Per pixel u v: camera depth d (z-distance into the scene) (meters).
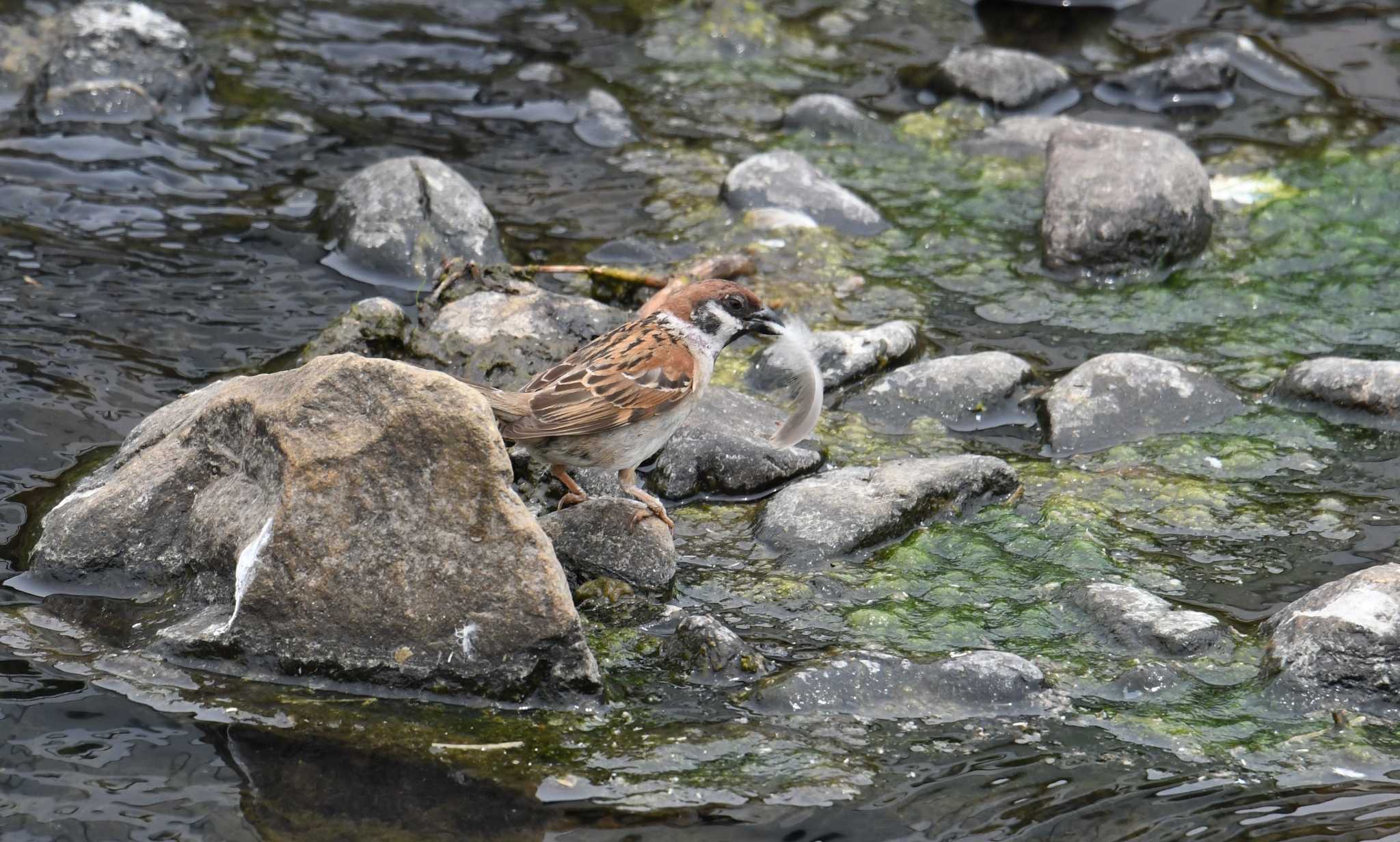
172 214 15.11
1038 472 11.62
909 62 19.28
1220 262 15.02
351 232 14.41
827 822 7.80
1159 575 10.27
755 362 13.19
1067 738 8.55
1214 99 18.11
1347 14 20.02
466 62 18.89
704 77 18.86
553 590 8.56
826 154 17.23
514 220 15.35
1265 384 12.84
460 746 8.34
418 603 8.64
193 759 8.18
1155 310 14.19
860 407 12.52
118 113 16.64
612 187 16.23
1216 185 16.42
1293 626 9.23
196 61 17.56
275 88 17.83
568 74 18.64
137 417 11.77
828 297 14.24
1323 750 8.41
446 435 8.52
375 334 12.45
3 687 8.66
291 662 8.80
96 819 7.69
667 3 20.62
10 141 16.06
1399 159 16.86
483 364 12.23
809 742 8.45
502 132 17.31
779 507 10.85
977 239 15.55
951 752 8.41
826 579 10.20
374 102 17.75
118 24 17.27
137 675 8.80
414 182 14.55
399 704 8.67
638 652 9.34
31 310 13.23
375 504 8.62
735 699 8.86
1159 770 8.26
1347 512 10.99
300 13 19.77
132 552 9.62
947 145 17.48
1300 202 16.03
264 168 16.14
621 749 8.35
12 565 9.83
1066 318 14.05
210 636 8.87
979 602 9.98
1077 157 15.42
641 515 10.27
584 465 10.41
